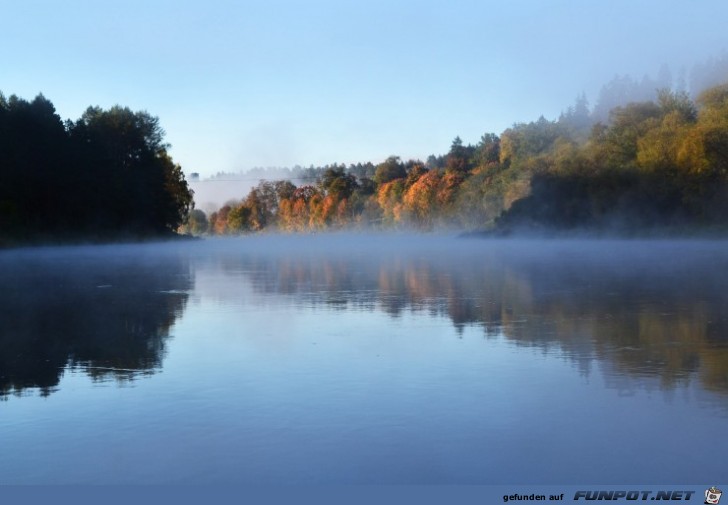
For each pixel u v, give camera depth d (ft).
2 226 198.80
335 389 27.66
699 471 19.31
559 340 37.60
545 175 239.09
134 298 61.93
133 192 270.26
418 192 400.47
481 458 20.35
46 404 25.99
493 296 59.62
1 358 34.30
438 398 26.17
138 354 35.19
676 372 29.81
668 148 209.15
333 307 53.42
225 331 42.11
